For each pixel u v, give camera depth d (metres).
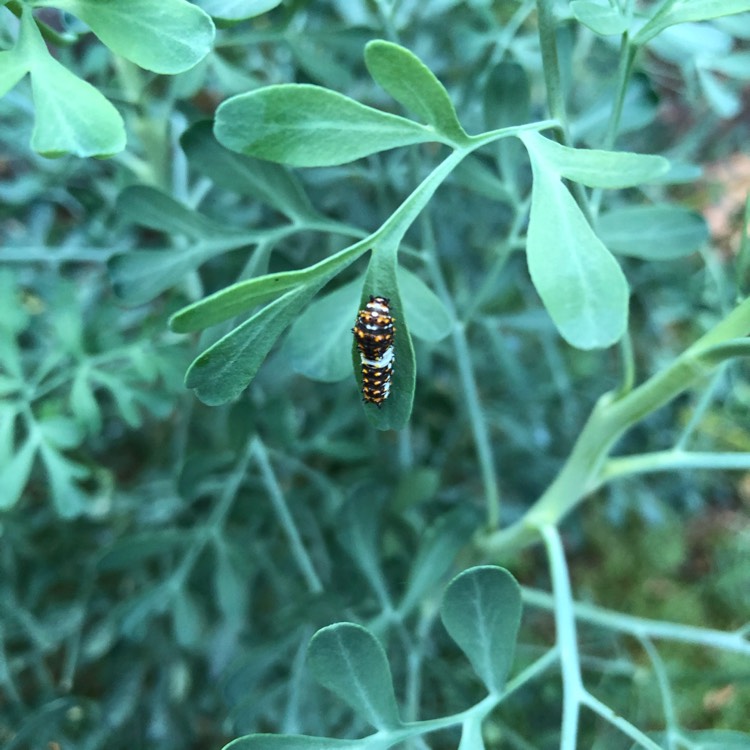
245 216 0.17
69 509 0.13
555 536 0.13
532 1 0.14
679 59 0.12
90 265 0.21
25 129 0.16
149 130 0.14
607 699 0.16
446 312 0.10
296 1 0.12
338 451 0.16
